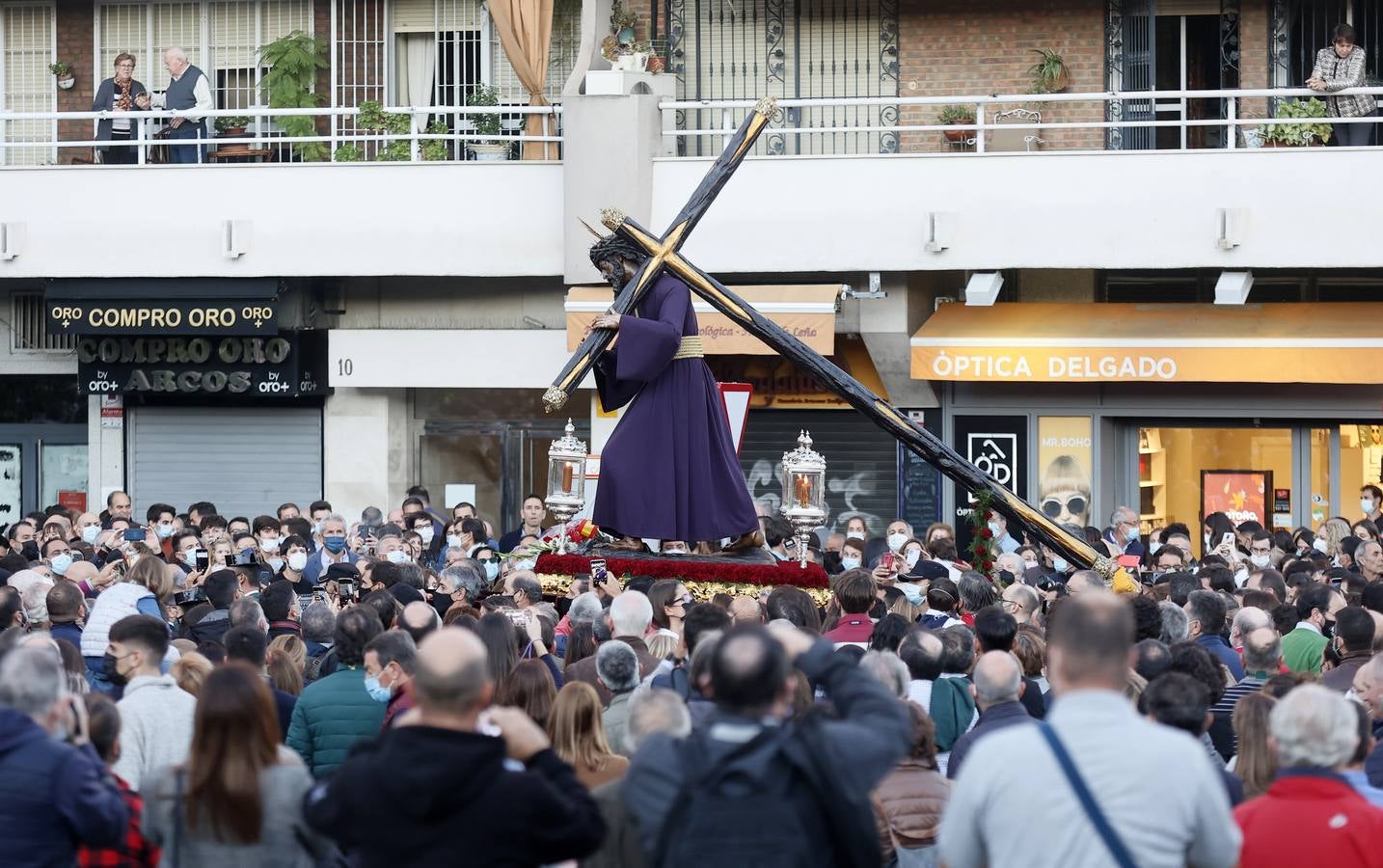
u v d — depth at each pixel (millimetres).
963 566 17000
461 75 28500
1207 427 25719
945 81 26844
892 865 7770
